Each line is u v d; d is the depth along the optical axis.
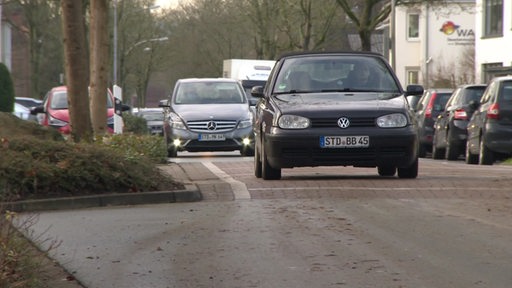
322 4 169.62
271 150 45.03
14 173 39.84
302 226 32.47
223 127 78.94
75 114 57.34
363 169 56.47
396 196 39.78
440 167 58.72
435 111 95.88
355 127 44.47
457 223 32.84
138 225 33.84
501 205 37.19
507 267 25.61
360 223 32.94
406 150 44.81
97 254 28.58
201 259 27.44
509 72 124.56
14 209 38.44
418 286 23.50
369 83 48.59
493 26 167.12
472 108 75.38
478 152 72.88
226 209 37.19
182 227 33.12
